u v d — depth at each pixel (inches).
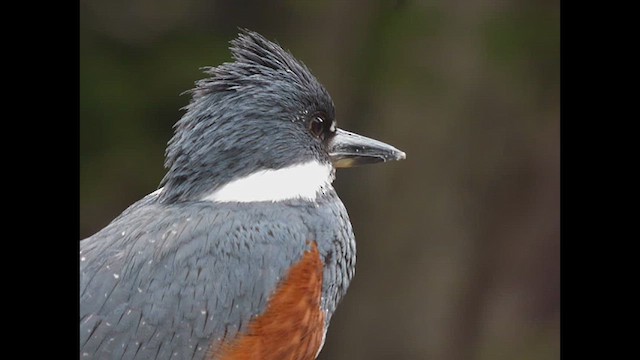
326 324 321.1
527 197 588.7
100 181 573.3
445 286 597.6
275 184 308.8
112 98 569.9
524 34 561.9
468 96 571.8
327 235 315.9
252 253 292.4
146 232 290.4
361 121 582.9
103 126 571.2
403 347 602.2
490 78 568.4
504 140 578.2
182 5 581.6
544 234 592.1
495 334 602.5
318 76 583.2
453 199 589.3
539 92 568.7
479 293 599.2
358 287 599.8
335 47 582.9
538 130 576.4
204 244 288.4
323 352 606.5
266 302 292.0
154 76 575.2
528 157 582.2
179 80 574.2
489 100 572.7
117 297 278.5
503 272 599.2
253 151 305.3
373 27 577.3
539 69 565.9
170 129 580.4
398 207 590.6
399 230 593.3
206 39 584.1
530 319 605.0
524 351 599.2
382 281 598.2
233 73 307.6
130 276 281.1
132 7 574.9
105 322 276.2
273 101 310.0
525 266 597.0
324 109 327.3
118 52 574.9
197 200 301.7
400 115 577.3
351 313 602.2
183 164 303.6
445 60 568.4
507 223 592.7
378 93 576.4
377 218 593.6
